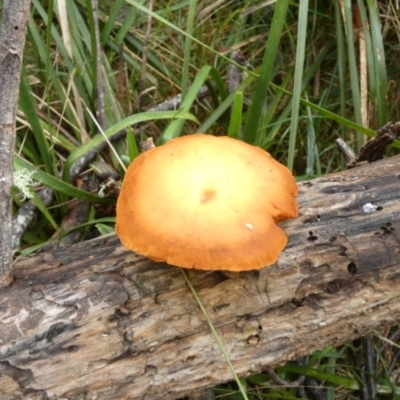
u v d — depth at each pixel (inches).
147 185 13.7
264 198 13.6
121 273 14.3
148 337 14.0
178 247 12.9
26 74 19.3
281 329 14.4
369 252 14.5
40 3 21.5
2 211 13.7
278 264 14.3
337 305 14.4
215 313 14.1
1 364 13.5
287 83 21.9
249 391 17.8
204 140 14.5
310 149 20.8
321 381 18.6
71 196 19.2
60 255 14.8
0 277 14.1
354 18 21.7
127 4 22.3
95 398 13.9
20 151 19.0
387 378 18.3
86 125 20.8
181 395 14.4
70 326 13.8
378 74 19.5
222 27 22.0
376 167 15.9
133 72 21.6
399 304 14.6
